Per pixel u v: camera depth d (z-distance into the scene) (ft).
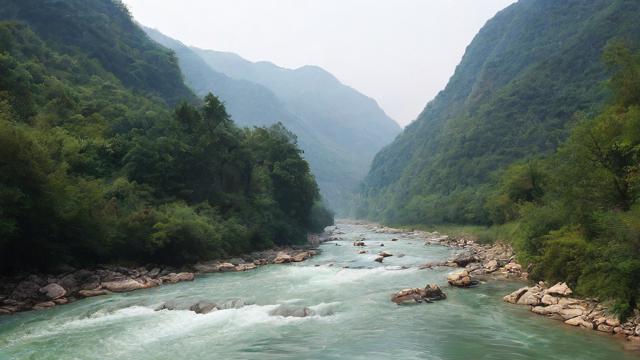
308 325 81.35
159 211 168.25
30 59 275.18
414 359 62.90
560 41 640.17
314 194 308.81
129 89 358.64
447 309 91.56
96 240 135.85
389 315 87.81
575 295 88.58
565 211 111.24
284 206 278.87
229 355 65.72
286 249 231.30
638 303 72.18
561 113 456.86
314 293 110.22
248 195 248.32
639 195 96.99
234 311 91.66
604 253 77.87
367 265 161.68
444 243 255.29
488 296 102.89
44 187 115.14
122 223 149.28
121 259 147.43
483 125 531.09
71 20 385.29
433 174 568.00
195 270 157.07
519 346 67.41
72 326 82.69
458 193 450.30
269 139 288.71
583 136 123.54
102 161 188.55
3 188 103.45
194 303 96.73
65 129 196.24
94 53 382.22
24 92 198.49
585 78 472.03
